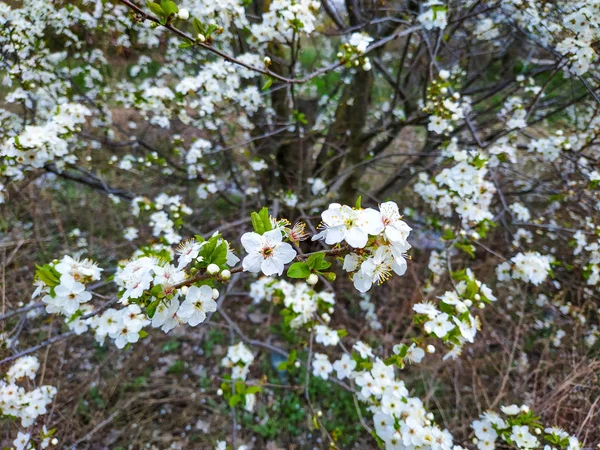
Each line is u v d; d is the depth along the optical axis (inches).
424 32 109.7
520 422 72.0
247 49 135.3
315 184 147.5
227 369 138.3
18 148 87.0
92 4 134.9
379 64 136.6
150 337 147.6
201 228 178.1
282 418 126.0
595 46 98.4
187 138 171.0
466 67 175.2
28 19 115.4
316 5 88.0
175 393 132.3
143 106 128.6
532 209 152.1
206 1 94.3
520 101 123.9
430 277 119.3
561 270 138.3
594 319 130.1
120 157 191.0
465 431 99.4
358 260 46.6
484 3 119.5
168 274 50.6
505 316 129.1
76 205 181.2
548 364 108.8
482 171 92.7
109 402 124.0
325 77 183.0
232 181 174.2
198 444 118.3
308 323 97.0
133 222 183.2
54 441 82.0
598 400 89.0
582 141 113.1
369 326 143.4
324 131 176.7
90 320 71.3
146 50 167.0
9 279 128.8
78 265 60.0
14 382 83.7
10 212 144.8
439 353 122.5
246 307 165.8
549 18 106.7
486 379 128.0
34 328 134.1
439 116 101.3
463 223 103.0
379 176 220.1
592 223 114.8
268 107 149.5
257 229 46.7
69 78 140.9
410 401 74.4
